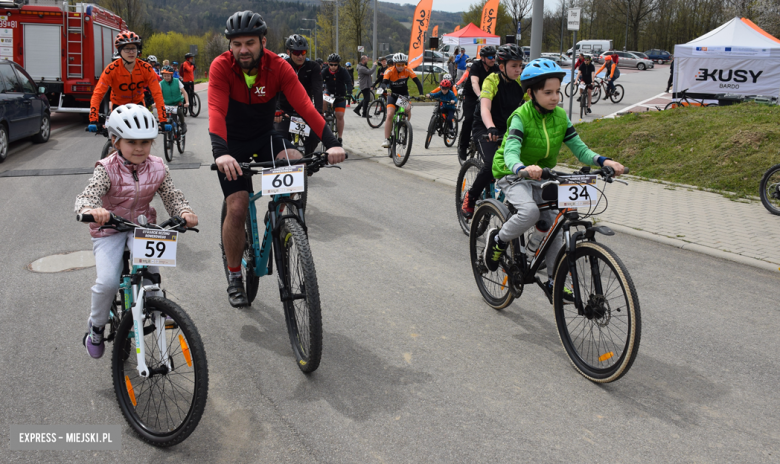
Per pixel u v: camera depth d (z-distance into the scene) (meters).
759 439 2.95
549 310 4.54
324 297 4.70
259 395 3.29
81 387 3.36
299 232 3.41
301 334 3.62
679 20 65.62
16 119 11.13
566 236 3.55
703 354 3.83
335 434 2.94
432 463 2.73
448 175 9.55
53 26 15.20
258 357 3.73
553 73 3.72
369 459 2.75
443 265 5.47
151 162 3.13
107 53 16.94
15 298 4.55
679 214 7.19
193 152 11.83
